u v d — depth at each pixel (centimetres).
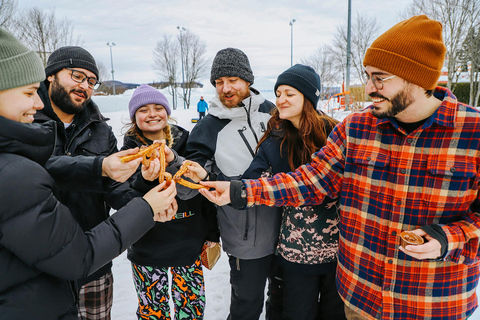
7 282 94
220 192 168
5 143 92
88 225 186
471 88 1165
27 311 97
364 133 138
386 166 131
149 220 124
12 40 100
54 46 1322
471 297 128
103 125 206
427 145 121
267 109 228
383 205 131
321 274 188
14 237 90
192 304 222
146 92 207
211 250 231
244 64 209
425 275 124
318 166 156
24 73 100
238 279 208
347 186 144
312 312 197
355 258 142
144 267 209
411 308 127
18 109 102
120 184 185
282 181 159
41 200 94
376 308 136
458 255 115
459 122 116
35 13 1252
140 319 218
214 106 217
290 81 174
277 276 225
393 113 120
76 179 142
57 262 98
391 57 114
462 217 120
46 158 106
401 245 117
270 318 231
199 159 204
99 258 109
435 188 120
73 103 178
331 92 2156
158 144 162
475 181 116
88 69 179
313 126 180
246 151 209
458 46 1169
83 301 194
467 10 1090
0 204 88
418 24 113
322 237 182
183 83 2903
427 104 119
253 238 199
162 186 133
